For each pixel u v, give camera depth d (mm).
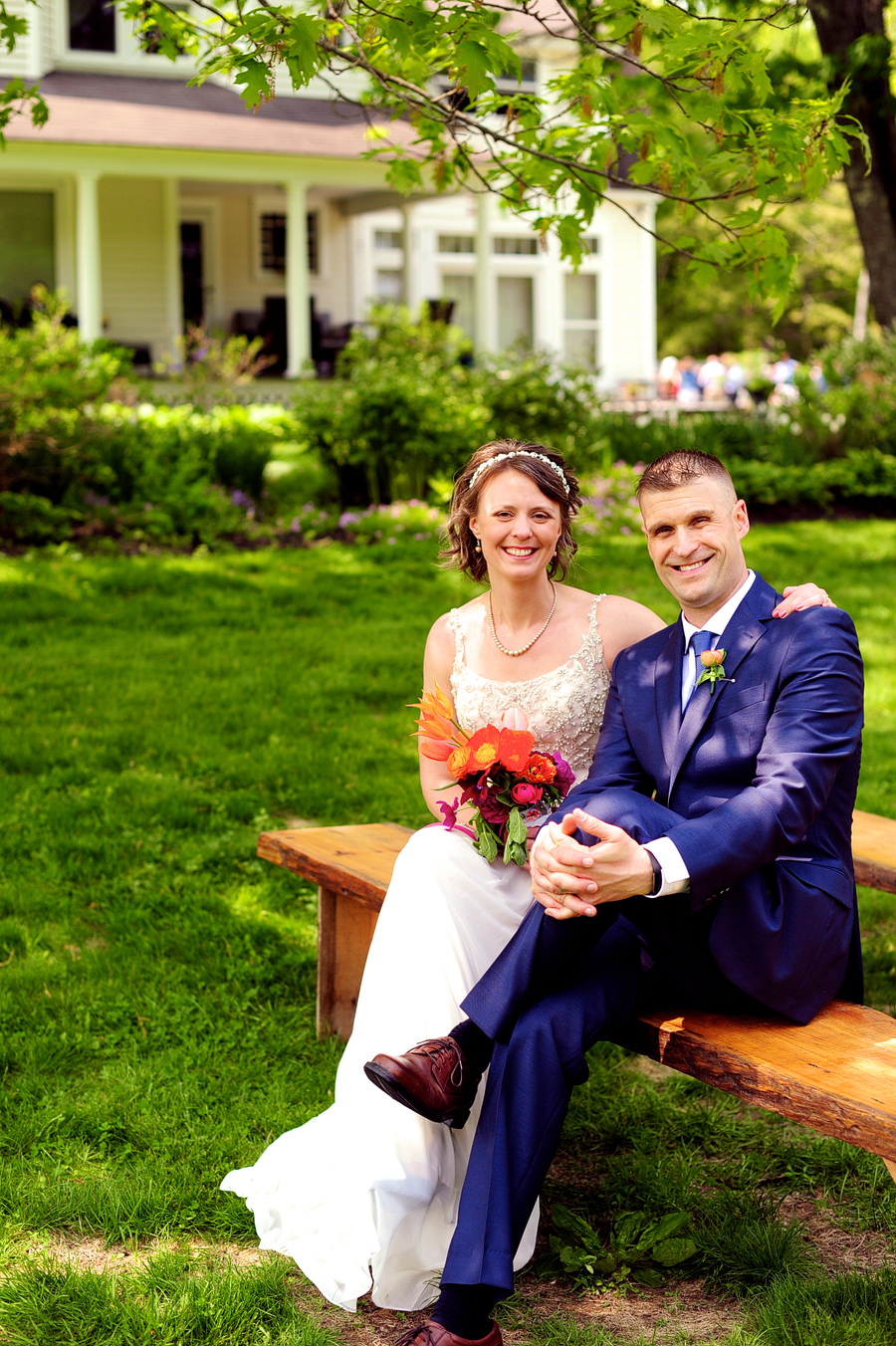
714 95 3287
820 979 2533
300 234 17578
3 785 5367
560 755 2932
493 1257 2256
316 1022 3670
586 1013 2479
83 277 16797
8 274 19266
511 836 2738
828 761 2527
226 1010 3695
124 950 4012
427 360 12820
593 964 2566
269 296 21469
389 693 6844
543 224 3986
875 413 13844
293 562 9852
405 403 11461
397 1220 2477
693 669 2779
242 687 6812
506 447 3111
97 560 9523
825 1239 2709
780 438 13656
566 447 12430
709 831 2414
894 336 13984
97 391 10453
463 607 3303
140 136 16547
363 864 3361
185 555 10031
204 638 7773
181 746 5906
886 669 7438
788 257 3668
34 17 17922
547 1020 2445
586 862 2379
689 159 3396
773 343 38156
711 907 2541
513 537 2994
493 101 3715
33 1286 2475
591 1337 2373
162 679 6910
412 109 3764
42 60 18312
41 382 10008
